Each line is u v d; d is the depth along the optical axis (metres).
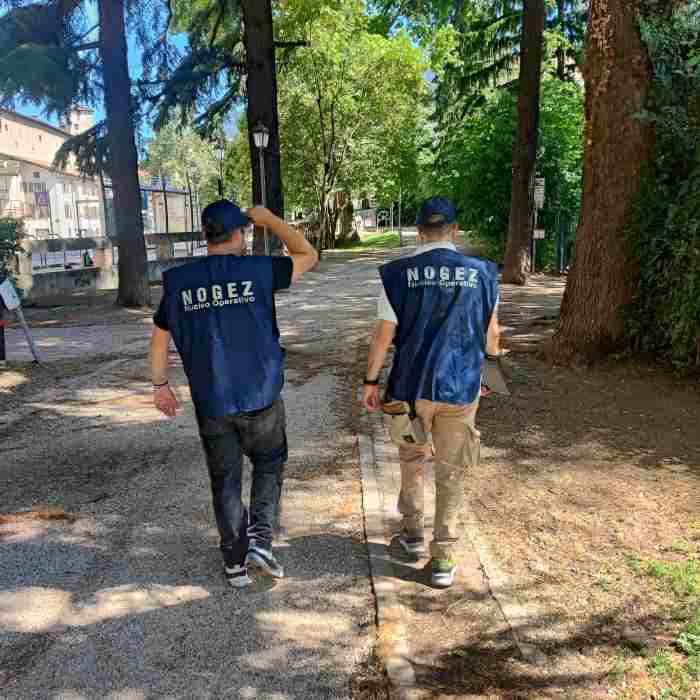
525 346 8.51
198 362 3.23
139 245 14.94
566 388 6.77
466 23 24.84
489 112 21.25
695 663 2.79
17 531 4.04
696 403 6.20
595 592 3.36
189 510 4.32
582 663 2.86
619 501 4.37
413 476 3.64
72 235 60.03
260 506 3.47
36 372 8.30
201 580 3.50
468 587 3.44
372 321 11.68
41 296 17.50
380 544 3.85
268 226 3.37
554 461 5.07
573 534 3.95
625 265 7.27
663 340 7.21
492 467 4.98
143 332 11.51
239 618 3.17
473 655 2.93
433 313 3.20
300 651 2.95
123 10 13.93
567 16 24.53
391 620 3.12
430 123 33.19
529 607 3.26
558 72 25.12
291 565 3.65
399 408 3.31
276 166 18.02
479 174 20.44
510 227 16.95
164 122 15.95
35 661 2.87
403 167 33.38
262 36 17.19
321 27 28.59
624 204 7.19
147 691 2.70
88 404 6.82
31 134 65.00
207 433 3.29
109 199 26.77
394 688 2.69
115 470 5.02
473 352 3.25
